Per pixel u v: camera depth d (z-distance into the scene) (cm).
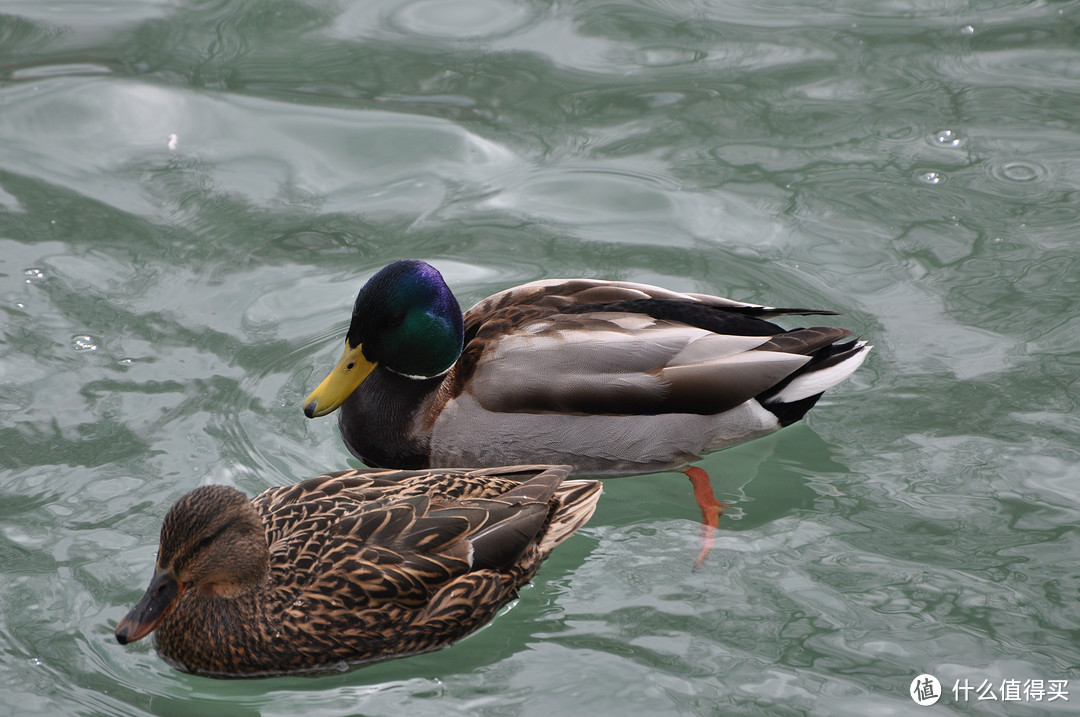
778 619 990
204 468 1130
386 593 948
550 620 1001
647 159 1562
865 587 1021
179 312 1323
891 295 1354
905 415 1212
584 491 1073
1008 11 1827
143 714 898
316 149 1573
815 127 1606
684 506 1157
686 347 1172
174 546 905
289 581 946
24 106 1612
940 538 1071
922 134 1588
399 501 990
